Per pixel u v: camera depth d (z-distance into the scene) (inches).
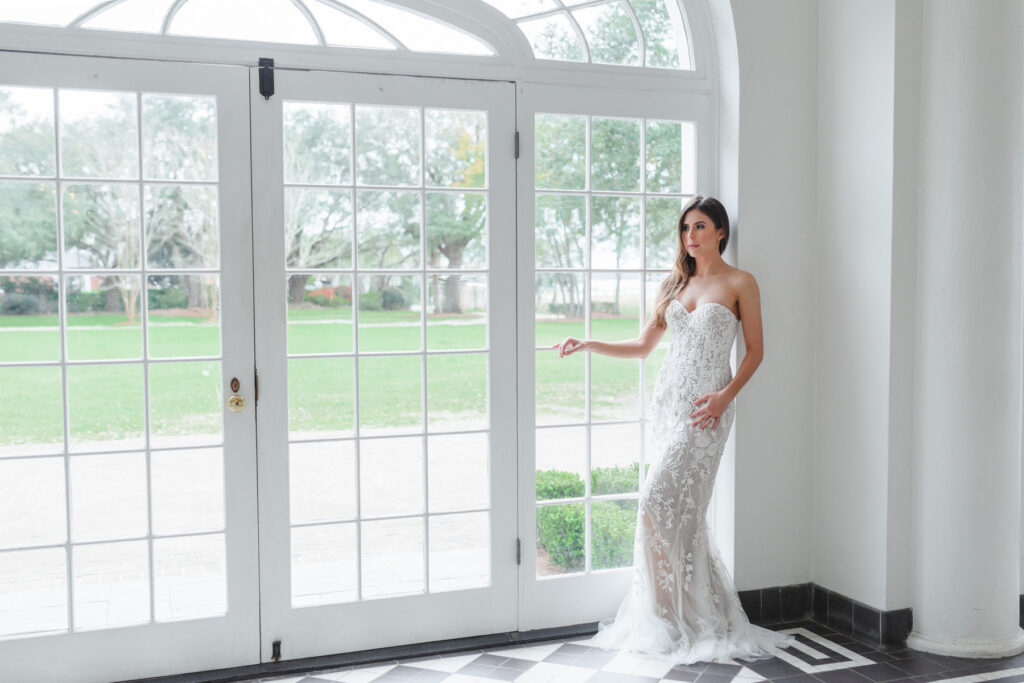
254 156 124.5
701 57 145.9
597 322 449.4
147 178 122.7
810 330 147.7
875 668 126.1
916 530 134.7
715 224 134.5
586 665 127.3
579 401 445.1
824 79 144.3
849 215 139.7
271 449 127.0
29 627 121.3
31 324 380.2
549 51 139.8
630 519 147.9
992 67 125.7
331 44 128.0
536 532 141.6
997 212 127.0
